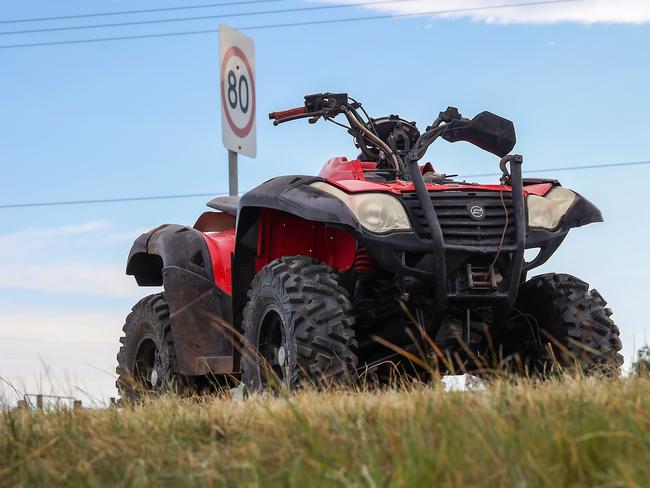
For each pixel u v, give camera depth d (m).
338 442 4.26
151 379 9.70
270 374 7.55
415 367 8.05
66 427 5.11
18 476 4.36
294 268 7.44
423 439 4.02
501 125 8.91
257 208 8.09
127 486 4.00
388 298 7.92
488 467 3.67
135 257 9.77
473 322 8.16
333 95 8.55
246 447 4.35
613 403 4.37
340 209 7.20
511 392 4.95
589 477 3.53
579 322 7.84
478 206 7.60
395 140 8.62
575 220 7.98
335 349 7.13
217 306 8.73
